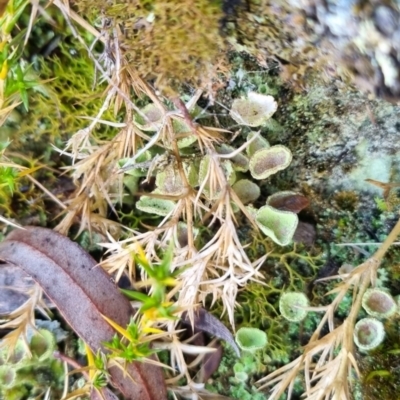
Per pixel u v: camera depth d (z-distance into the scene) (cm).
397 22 24
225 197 27
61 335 29
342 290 27
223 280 28
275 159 28
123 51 27
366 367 28
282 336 29
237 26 26
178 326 29
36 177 29
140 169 29
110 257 28
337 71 26
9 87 27
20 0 26
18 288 29
